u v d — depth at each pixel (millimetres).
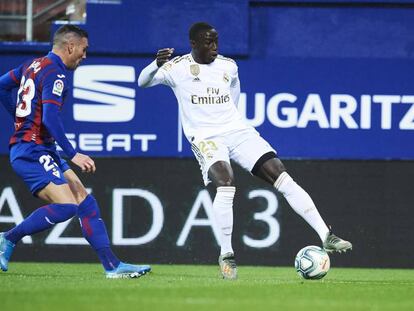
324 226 27109
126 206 36344
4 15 40312
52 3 40312
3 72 36344
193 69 27766
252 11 36250
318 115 36125
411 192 36188
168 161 36312
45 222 26344
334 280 28344
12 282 24766
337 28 36250
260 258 36188
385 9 36281
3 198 36312
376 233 36281
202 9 36094
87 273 30094
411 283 27859
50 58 26094
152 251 36281
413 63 36125
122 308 18531
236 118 27938
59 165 27203
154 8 36188
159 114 36281
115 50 36188
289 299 20906
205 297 21016
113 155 36375
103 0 37219
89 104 36312
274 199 36156
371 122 36156
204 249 36219
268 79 36094
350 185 36188
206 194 36281
